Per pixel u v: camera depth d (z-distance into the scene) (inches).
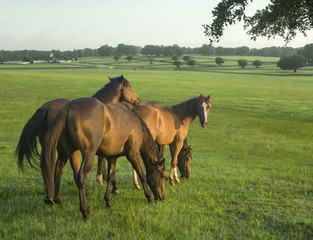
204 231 204.2
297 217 231.1
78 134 205.3
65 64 7303.2
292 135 750.5
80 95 1537.9
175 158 333.4
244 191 303.7
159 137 310.8
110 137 224.2
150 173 262.4
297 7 662.5
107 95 295.3
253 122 933.8
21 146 238.7
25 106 1133.1
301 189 317.1
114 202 258.2
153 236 191.3
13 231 195.3
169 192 297.4
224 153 559.8
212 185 323.6
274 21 732.7
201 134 751.7
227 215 232.4
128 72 4352.9
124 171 392.5
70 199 260.4
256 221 222.2
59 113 209.0
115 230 198.2
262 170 421.7
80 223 207.0
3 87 1707.7
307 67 6471.5
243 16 628.7
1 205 239.5
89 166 209.5
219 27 642.8
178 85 2218.3
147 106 300.8
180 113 332.2
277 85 2519.7
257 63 6752.0
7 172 354.3
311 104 1386.6
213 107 1257.4
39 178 338.3
